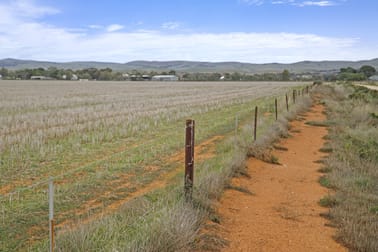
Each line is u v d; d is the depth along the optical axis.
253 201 8.53
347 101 34.00
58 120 20.95
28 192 8.55
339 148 13.86
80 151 13.26
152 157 12.30
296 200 8.73
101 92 56.19
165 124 20.27
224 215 7.45
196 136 16.47
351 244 6.29
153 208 6.46
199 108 28.98
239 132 16.81
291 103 29.41
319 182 10.26
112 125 19.27
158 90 63.94
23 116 22.83
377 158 12.00
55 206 7.64
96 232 5.38
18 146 13.66
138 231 5.54
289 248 6.17
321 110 30.11
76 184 9.17
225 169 9.70
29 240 6.04
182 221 5.90
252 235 6.61
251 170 11.16
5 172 10.31
